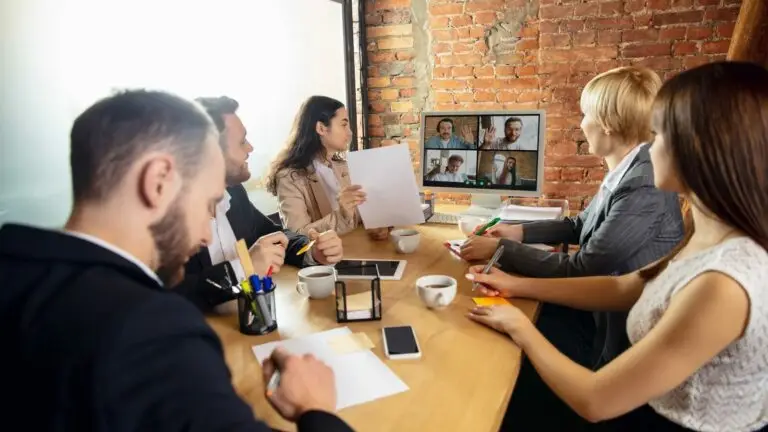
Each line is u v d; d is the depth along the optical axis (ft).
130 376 1.48
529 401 4.57
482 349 3.23
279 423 2.50
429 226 6.57
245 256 3.66
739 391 2.76
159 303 1.62
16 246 1.69
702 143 2.58
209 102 4.98
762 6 6.98
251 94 7.74
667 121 2.75
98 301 1.57
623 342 4.37
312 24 8.91
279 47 8.21
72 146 1.84
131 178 1.81
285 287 4.37
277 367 2.38
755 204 2.57
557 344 5.37
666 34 8.23
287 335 3.43
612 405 2.72
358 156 5.27
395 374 2.92
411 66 9.83
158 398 1.50
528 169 6.89
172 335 1.59
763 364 2.67
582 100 5.34
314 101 6.93
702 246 3.02
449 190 7.29
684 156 2.67
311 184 6.81
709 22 7.99
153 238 1.90
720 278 2.53
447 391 2.76
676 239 4.70
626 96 4.84
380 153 5.24
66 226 1.85
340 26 9.71
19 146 4.69
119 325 1.50
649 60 8.40
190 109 1.97
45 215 4.98
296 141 6.91
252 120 7.86
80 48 5.15
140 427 1.49
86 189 1.82
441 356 3.14
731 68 2.59
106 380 1.45
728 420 2.83
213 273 3.92
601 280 4.01
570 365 3.01
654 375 2.61
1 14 4.47
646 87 4.84
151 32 5.94
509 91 9.29
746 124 2.48
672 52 8.26
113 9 5.47
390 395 2.71
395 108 10.13
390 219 5.47
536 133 6.77
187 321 1.66
